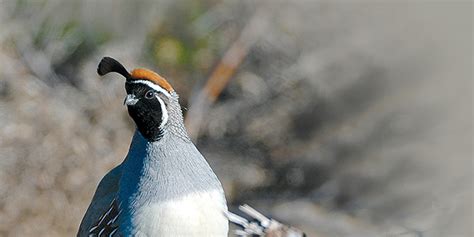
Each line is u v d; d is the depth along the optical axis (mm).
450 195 14492
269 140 16016
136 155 8203
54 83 15125
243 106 16172
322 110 16156
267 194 15523
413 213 14828
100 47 15812
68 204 13352
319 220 14773
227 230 8227
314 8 16625
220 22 16625
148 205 8039
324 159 15773
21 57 15352
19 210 13164
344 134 15953
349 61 16375
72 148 13500
